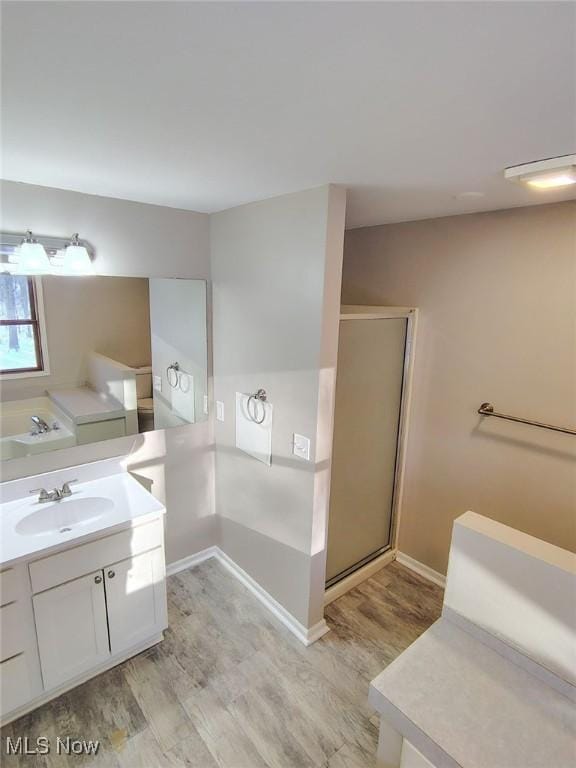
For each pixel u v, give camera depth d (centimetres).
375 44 74
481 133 117
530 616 138
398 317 260
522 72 83
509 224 219
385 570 295
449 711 126
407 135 120
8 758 171
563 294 205
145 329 241
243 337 243
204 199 214
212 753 175
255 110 104
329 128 115
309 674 212
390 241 274
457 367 252
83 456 232
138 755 174
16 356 202
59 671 192
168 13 65
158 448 260
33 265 190
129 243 226
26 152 140
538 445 223
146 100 99
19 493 213
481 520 157
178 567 287
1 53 78
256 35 71
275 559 245
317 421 204
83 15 65
